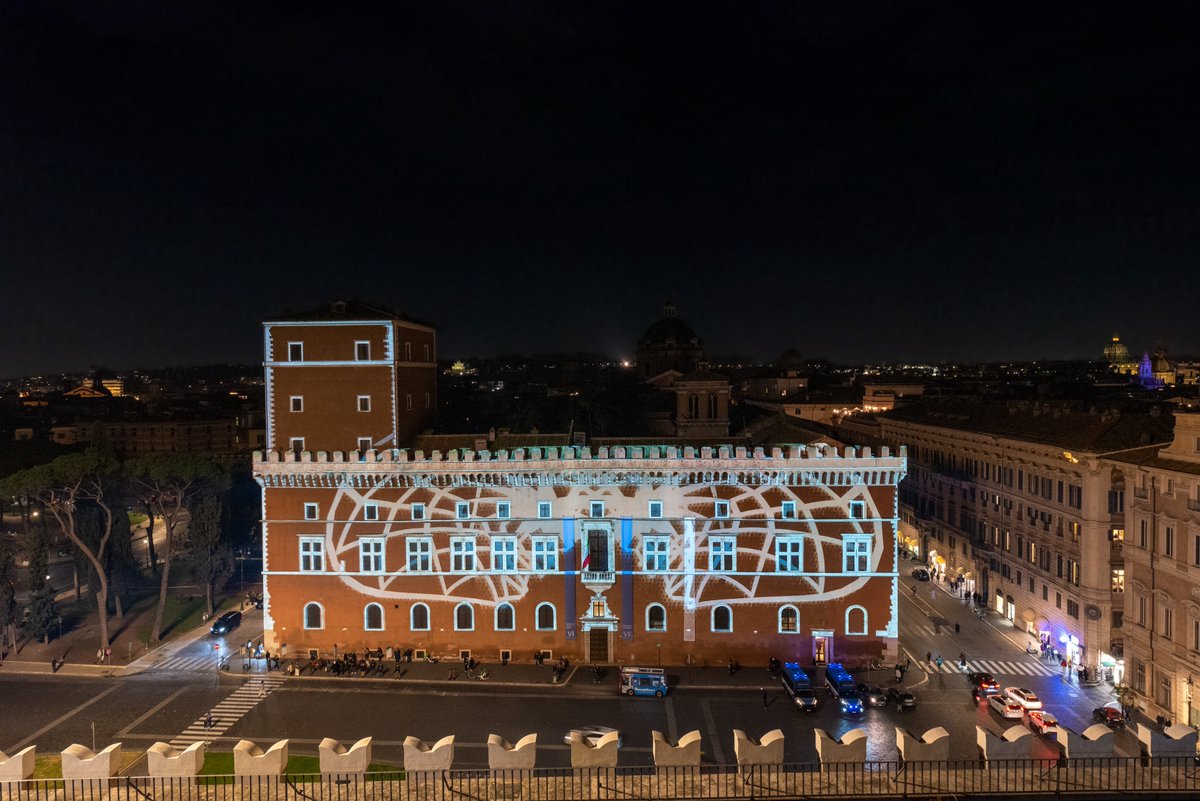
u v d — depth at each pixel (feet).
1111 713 175.73
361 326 231.50
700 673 212.64
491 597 221.46
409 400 246.06
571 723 181.16
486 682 206.80
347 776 84.48
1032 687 201.87
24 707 193.88
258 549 361.71
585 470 217.36
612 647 219.82
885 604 214.69
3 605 237.04
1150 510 181.68
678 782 78.79
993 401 316.81
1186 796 74.43
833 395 576.20
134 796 80.43
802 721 181.37
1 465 347.77
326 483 222.28
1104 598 204.85
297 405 234.38
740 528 217.15
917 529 347.77
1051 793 75.10
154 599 293.02
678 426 340.59
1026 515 247.70
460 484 220.64
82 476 247.29
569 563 219.61
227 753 163.02
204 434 606.55
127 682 211.00
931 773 80.02
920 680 207.10
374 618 223.71
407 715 186.50
